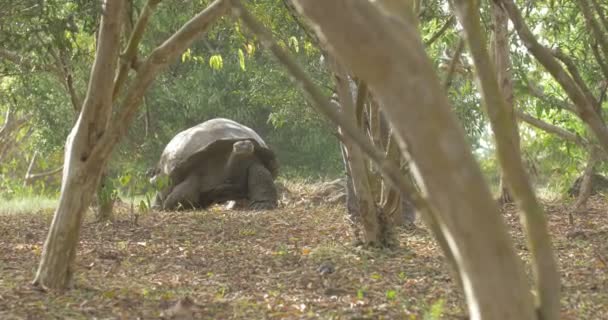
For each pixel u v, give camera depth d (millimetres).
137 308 8555
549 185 25531
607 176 25234
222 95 33625
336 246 13414
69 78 16703
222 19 15641
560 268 11492
